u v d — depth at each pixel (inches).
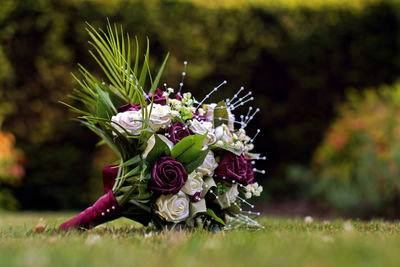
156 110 116.6
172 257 71.6
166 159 114.2
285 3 357.7
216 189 123.6
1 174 304.0
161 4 327.9
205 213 121.2
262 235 104.0
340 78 368.5
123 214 122.6
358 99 358.0
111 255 73.2
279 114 366.3
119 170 121.9
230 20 344.8
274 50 355.9
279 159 374.6
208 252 77.0
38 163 330.6
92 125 124.0
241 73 351.3
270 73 359.9
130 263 65.6
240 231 116.7
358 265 63.4
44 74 315.6
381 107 326.6
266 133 371.9
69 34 314.7
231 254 73.9
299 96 366.6
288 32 356.8
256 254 73.4
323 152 341.7
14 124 319.9
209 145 120.8
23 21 308.5
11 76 309.7
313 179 347.3
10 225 151.5
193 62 336.8
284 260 67.6
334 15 364.8
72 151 335.3
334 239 94.4
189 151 115.1
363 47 368.5
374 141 307.9
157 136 112.4
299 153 374.6
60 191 334.3
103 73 319.3
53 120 323.9
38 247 86.0
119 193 120.5
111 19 318.0
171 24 329.4
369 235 105.1
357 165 319.0
